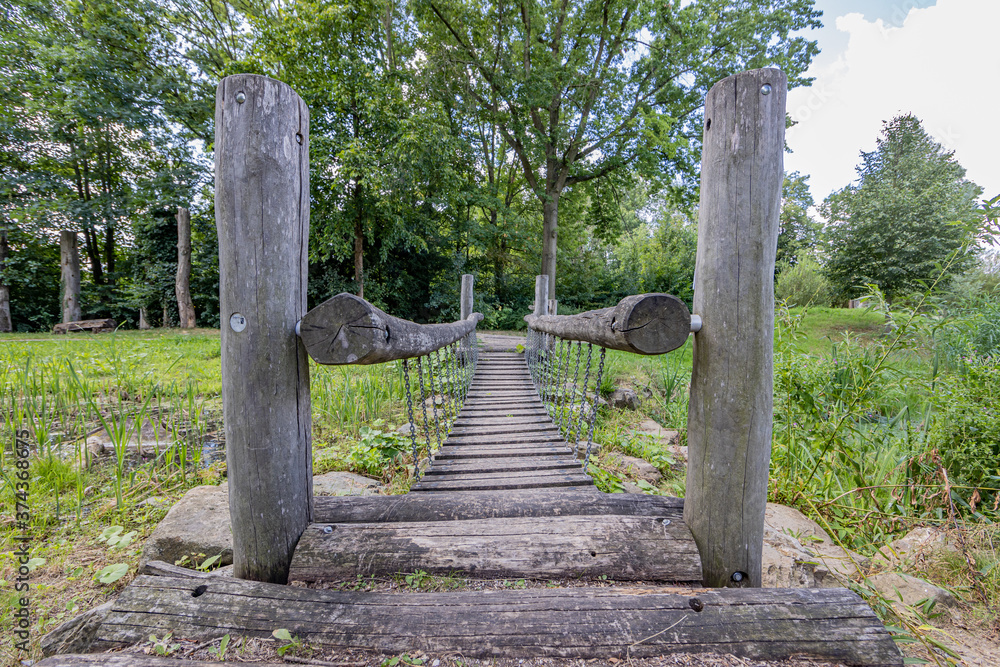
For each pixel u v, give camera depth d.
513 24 13.62
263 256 1.44
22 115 12.30
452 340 3.44
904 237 13.65
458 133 14.54
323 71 11.09
